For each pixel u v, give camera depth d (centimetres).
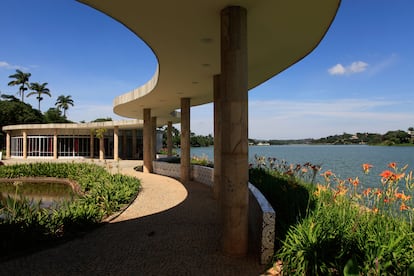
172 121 2203
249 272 349
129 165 1845
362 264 290
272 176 687
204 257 395
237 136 382
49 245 444
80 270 361
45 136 2361
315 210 390
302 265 307
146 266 370
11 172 1317
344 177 564
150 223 565
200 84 880
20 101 4291
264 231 365
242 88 381
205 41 503
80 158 2323
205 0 360
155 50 553
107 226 547
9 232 423
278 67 680
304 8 384
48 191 1083
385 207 343
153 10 383
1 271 360
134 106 1398
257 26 443
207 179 1050
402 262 272
